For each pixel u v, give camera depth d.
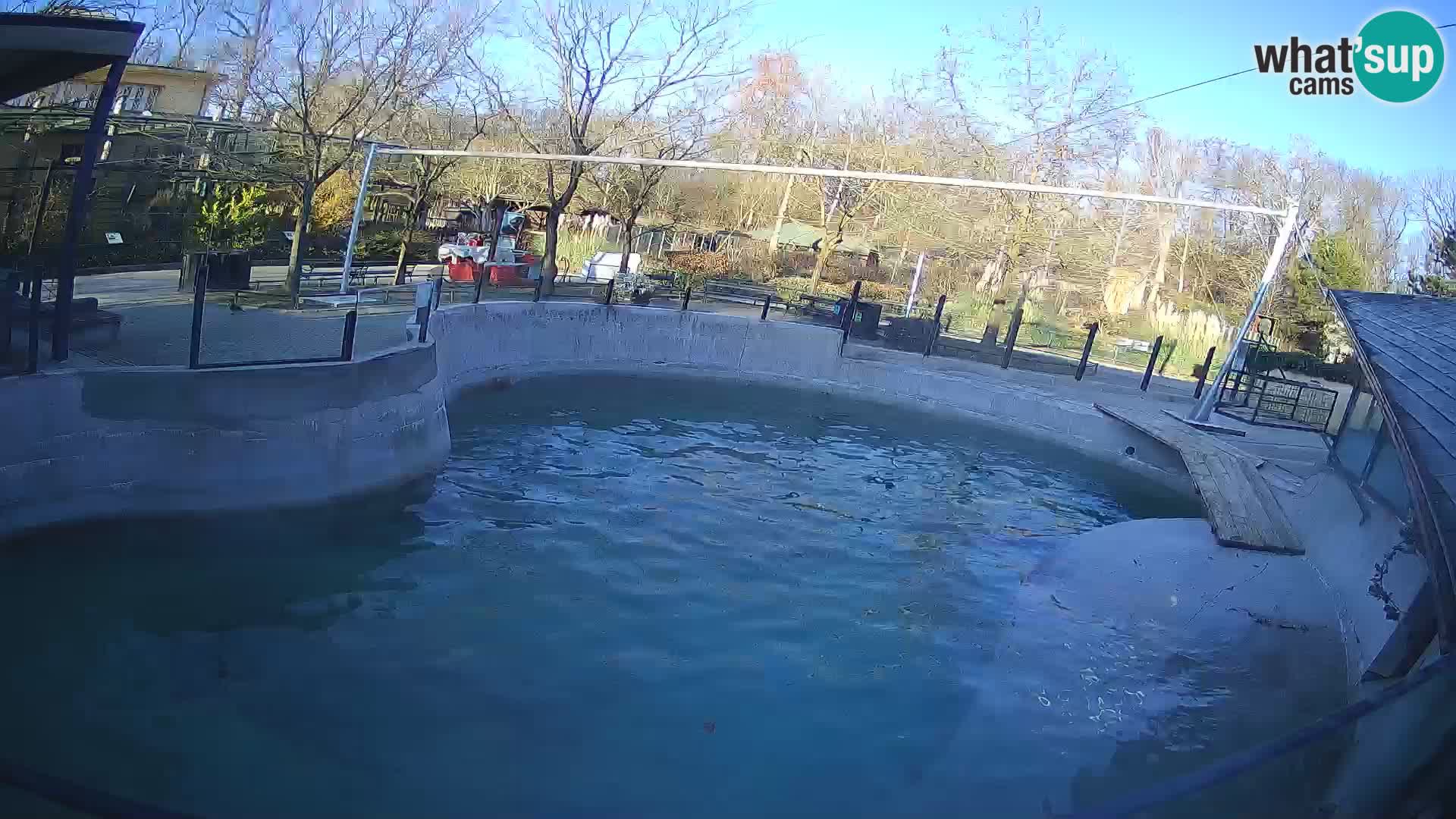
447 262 27.73
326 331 17.05
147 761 8.12
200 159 23.48
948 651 12.30
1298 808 8.26
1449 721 6.31
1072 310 44.06
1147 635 12.93
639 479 18.00
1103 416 23.69
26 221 19.89
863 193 43.62
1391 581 11.62
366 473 14.62
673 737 9.83
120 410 11.90
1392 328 12.80
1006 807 9.07
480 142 35.81
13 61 11.10
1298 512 17.33
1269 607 13.62
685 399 24.72
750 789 9.09
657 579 13.70
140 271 21.20
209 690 9.36
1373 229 51.53
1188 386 29.19
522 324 23.42
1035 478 21.58
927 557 15.88
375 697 9.74
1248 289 46.16
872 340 29.58
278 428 13.32
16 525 10.90
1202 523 17.59
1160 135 53.47
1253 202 49.62
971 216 37.31
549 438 19.53
